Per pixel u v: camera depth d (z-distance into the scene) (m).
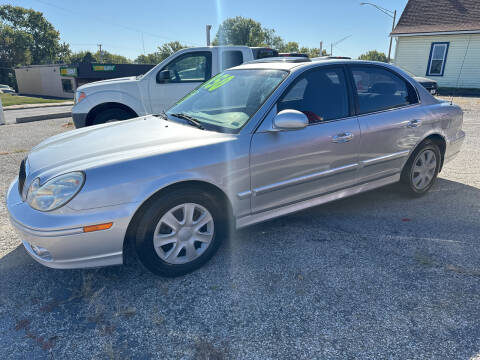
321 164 3.19
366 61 3.64
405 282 2.63
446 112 4.10
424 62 21.08
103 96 6.35
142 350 2.05
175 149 2.60
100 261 2.45
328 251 3.08
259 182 2.91
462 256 2.97
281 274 2.76
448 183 4.77
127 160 2.46
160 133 2.97
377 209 3.95
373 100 3.57
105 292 2.58
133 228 2.54
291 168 3.03
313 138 3.08
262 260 2.96
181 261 2.73
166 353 2.03
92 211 2.32
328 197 3.41
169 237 2.64
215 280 2.70
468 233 3.38
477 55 19.27
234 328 2.21
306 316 2.30
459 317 2.27
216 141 2.73
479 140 7.27
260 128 2.88
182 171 2.54
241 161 2.77
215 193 2.78
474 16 19.55
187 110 3.50
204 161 2.62
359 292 2.53
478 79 19.55
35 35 86.62
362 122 3.40
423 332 2.15
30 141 8.11
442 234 3.36
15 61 73.19
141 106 6.47
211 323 2.25
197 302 2.45
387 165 3.72
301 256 3.01
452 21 20.00
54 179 2.37
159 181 2.47
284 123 2.75
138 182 2.42
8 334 2.19
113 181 2.36
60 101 27.72
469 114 11.06
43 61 88.12
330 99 3.29
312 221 3.67
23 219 2.36
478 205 4.03
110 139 2.94
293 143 2.98
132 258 3.02
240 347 2.06
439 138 4.14
